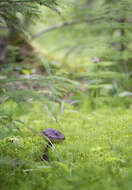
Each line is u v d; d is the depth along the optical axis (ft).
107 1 11.58
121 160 5.05
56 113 9.55
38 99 4.81
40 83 5.44
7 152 5.61
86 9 14.62
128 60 14.08
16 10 4.99
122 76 12.35
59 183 4.18
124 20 12.69
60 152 5.70
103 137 6.68
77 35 16.61
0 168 4.85
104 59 12.48
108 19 11.44
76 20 15.49
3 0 4.65
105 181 4.19
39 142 6.44
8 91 4.96
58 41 18.89
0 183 4.33
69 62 16.22
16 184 4.36
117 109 10.28
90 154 5.61
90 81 11.60
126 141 6.24
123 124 7.48
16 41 15.64
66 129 7.79
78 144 6.13
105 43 11.43
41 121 8.82
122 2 10.43
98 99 11.02
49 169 4.73
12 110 8.19
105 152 5.72
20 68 12.30
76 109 10.82
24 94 4.82
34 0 4.90
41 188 4.15
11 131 4.79
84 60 15.57
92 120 8.63
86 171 4.64
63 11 6.98
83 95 11.52
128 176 4.34
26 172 4.84
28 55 15.19
